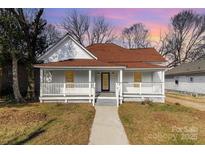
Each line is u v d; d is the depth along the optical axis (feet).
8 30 75.61
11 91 97.25
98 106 70.64
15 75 79.51
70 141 35.70
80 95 77.41
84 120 50.52
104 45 104.99
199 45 201.57
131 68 83.15
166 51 211.00
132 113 59.16
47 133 40.50
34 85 92.02
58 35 172.86
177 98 104.53
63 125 46.14
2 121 50.26
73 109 64.75
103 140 36.14
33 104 73.41
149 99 79.05
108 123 47.83
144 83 79.36
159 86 79.92
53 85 77.51
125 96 79.00
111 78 90.38
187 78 126.41
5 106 70.69
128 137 37.96
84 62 80.64
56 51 86.38
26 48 87.25
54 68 76.64
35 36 90.48
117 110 63.77
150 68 83.10
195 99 99.81
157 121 50.75
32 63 88.99
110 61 92.73
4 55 84.99
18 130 42.98
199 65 118.73
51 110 63.21
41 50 97.45
